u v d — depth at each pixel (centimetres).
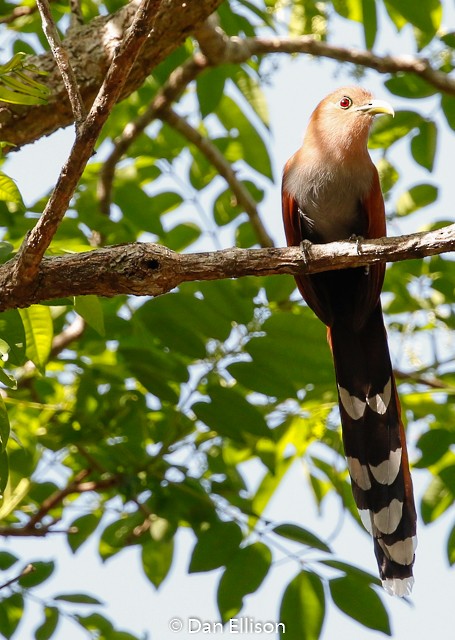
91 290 668
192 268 668
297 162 1012
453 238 662
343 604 840
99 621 962
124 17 882
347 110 1001
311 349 877
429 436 1004
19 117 867
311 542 864
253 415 890
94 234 1066
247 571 881
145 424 1005
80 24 899
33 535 938
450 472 1002
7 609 955
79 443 984
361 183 988
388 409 940
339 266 686
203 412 888
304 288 972
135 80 880
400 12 1059
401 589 864
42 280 665
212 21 1087
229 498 984
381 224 1009
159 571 1025
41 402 1074
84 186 1207
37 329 777
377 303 966
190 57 1211
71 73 609
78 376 1039
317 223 1016
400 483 909
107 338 1011
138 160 1266
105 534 1026
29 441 1037
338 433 1045
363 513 902
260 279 992
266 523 908
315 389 978
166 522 946
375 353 962
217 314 889
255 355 877
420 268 1122
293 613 842
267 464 1024
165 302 891
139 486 965
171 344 898
